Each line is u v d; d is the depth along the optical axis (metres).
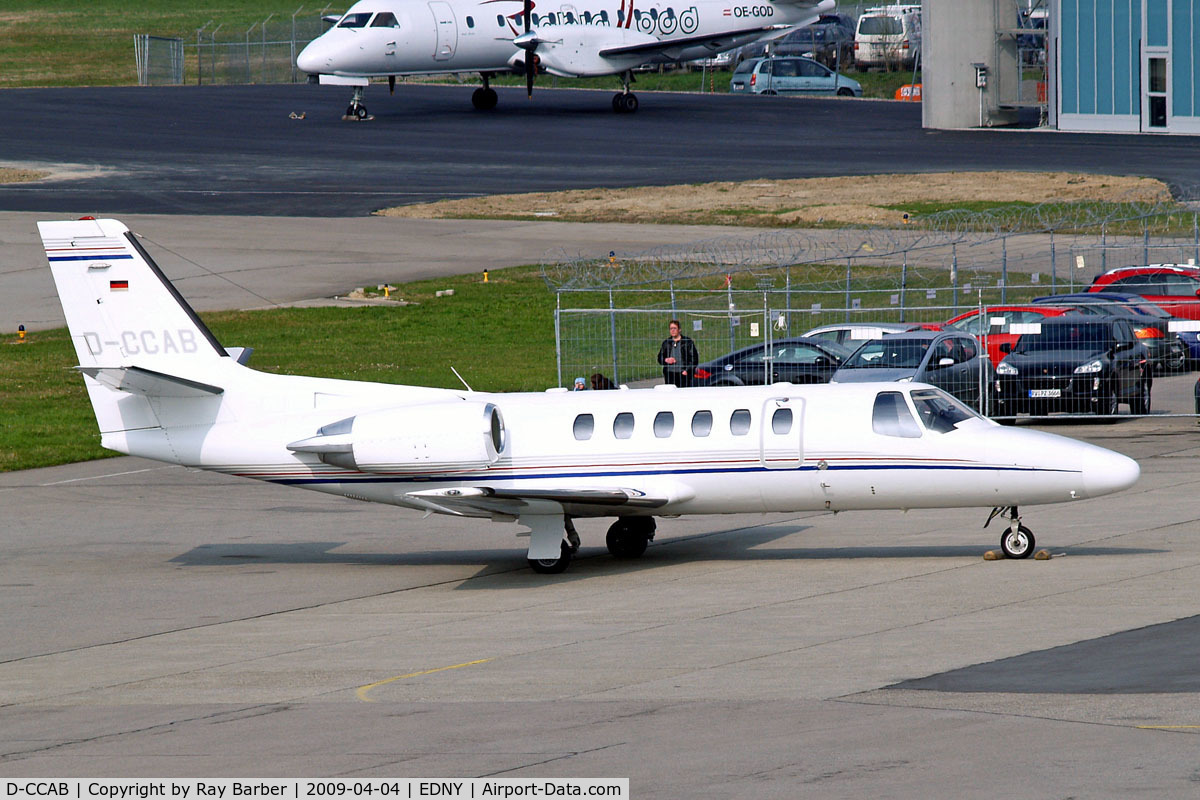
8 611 74.88
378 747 46.84
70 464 122.75
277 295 194.62
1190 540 78.62
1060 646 55.56
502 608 71.19
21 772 46.28
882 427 76.31
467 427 78.94
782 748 43.97
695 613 66.81
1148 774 39.75
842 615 64.12
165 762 46.56
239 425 84.50
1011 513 76.44
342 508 105.25
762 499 78.44
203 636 68.06
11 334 177.88
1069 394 115.12
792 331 159.00
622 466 78.81
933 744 43.53
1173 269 157.25
